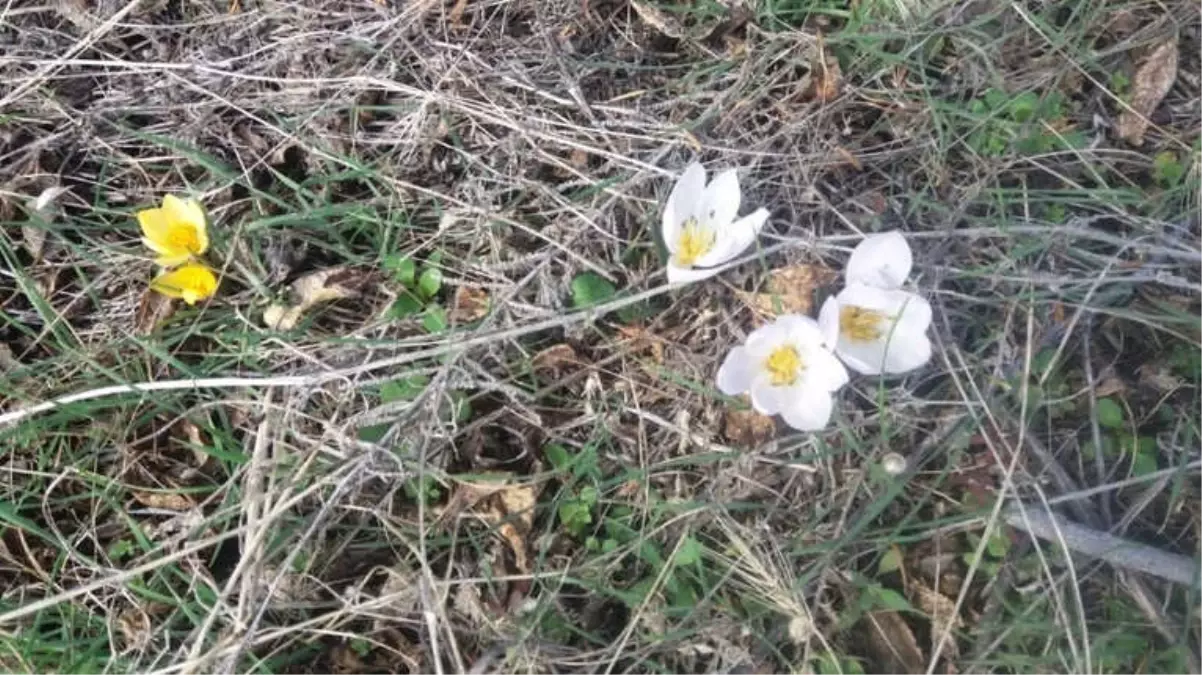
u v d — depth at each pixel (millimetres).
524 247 501
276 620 445
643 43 547
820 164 503
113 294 511
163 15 564
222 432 470
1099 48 532
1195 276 474
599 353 480
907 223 495
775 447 448
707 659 427
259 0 560
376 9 553
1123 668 416
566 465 451
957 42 527
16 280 508
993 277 465
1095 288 460
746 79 524
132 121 542
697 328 478
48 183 523
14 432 465
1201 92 516
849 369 459
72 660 439
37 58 553
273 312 490
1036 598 416
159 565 425
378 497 457
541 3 551
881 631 423
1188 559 418
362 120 534
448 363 450
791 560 433
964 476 444
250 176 518
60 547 465
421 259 504
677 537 445
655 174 499
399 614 438
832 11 533
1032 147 503
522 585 442
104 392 457
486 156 522
